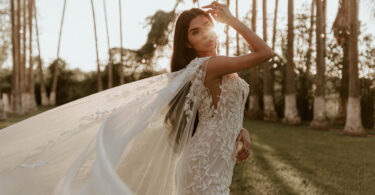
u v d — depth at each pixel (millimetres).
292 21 16109
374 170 5863
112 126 1351
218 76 1677
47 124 1681
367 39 16266
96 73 33156
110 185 796
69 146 1645
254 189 4402
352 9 11898
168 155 1693
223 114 1682
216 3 1838
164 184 1698
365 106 16250
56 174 1615
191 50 1944
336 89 18438
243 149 1949
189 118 1635
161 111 1648
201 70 1656
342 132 12766
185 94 1702
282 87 20609
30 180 1595
